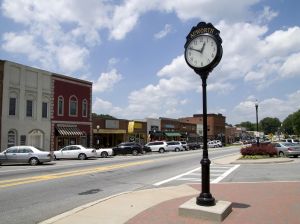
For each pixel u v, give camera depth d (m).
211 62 9.16
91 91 49.62
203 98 9.32
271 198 10.73
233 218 8.11
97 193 13.22
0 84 35.78
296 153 33.25
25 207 10.65
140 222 7.92
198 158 35.34
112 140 56.56
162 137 72.44
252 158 31.05
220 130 116.75
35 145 40.22
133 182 16.41
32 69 39.84
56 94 43.25
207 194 8.59
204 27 9.41
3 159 27.89
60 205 10.95
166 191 12.66
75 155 35.94
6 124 36.19
